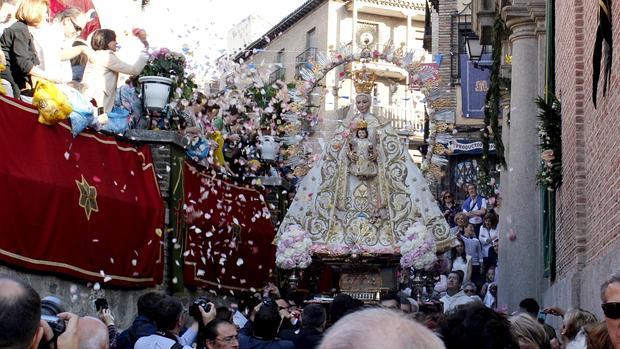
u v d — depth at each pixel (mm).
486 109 18328
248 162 17078
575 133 11914
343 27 41562
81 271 11109
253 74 17719
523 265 15953
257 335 8070
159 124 13859
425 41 36062
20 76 11250
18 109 10266
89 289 11453
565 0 13234
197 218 14531
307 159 17031
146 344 7457
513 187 16219
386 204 15695
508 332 4895
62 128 11016
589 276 10625
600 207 10375
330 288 17672
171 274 13516
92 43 13211
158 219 12812
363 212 15742
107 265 11656
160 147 13336
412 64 16547
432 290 15531
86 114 11289
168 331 7766
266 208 17516
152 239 12664
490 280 18484
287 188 18844
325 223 15727
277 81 17781
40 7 11258
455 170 30422
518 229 16031
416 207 15594
